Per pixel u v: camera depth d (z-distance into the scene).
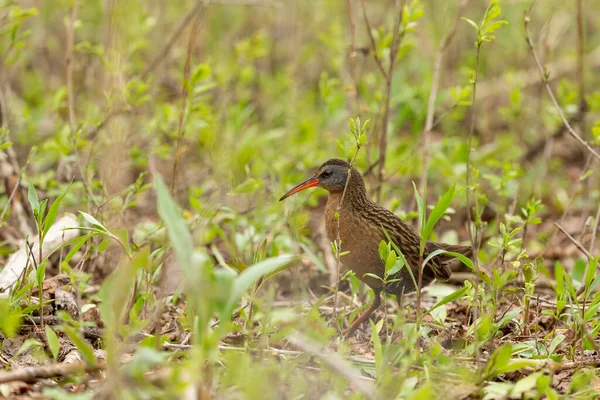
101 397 6.68
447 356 8.17
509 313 9.09
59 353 8.59
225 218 12.66
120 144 12.36
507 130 17.84
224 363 8.09
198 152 15.77
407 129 18.45
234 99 16.86
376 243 10.24
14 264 10.16
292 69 17.33
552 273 12.41
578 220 14.35
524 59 18.56
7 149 12.61
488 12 9.65
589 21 20.69
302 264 12.11
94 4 17.44
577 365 8.20
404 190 14.70
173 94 16.78
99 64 15.54
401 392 7.15
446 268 10.66
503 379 8.12
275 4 14.02
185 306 10.19
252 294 8.19
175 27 17.53
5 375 6.88
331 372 7.50
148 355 6.34
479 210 11.37
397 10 11.81
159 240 11.38
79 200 13.23
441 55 12.86
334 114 15.20
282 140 16.16
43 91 17.30
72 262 11.45
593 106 13.67
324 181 10.62
